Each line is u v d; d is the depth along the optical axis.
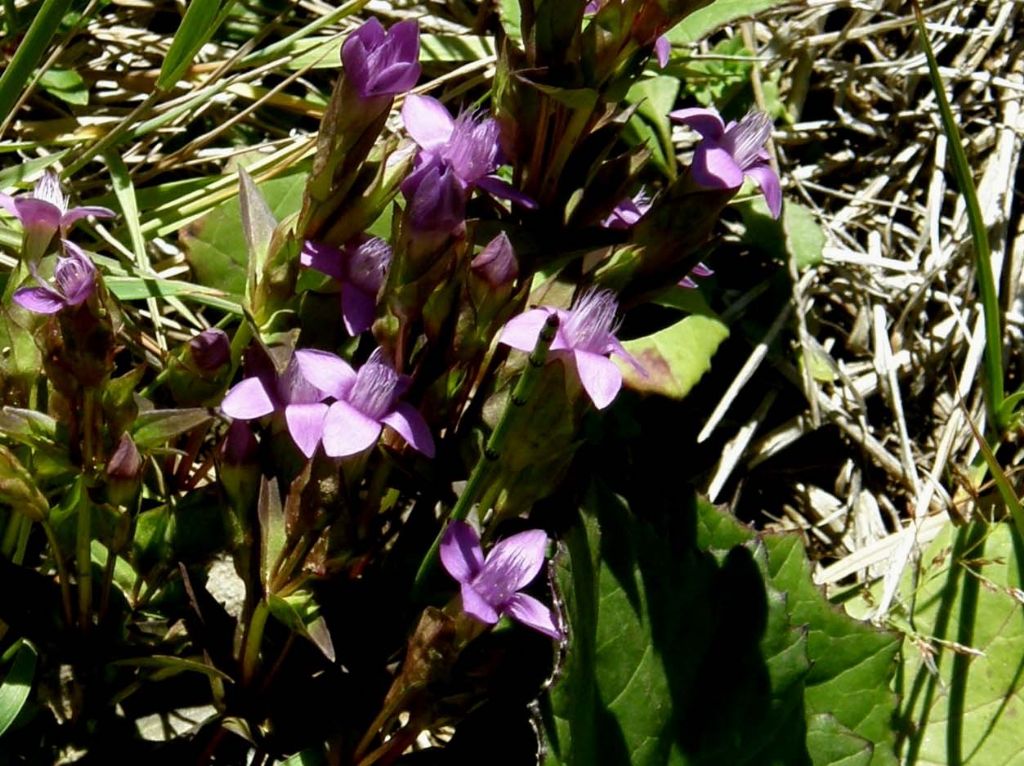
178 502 0.23
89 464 0.20
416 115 0.22
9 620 0.22
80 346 0.19
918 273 0.36
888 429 0.35
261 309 0.22
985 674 0.29
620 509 0.25
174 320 0.30
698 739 0.25
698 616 0.26
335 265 0.22
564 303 0.23
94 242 0.29
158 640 0.23
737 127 0.22
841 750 0.26
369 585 0.22
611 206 0.24
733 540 0.27
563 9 0.22
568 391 0.20
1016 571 0.29
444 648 0.19
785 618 0.26
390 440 0.22
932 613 0.30
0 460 0.20
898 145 0.38
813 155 0.38
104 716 0.23
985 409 0.34
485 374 0.22
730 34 0.36
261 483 0.21
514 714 0.23
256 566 0.21
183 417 0.21
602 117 0.24
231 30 0.33
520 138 0.24
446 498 0.22
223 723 0.22
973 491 0.31
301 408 0.20
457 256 0.20
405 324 0.20
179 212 0.29
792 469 0.34
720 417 0.31
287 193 0.29
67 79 0.31
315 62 0.31
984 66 0.39
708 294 0.33
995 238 0.36
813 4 0.36
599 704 0.24
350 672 0.22
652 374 0.28
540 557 0.19
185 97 0.30
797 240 0.34
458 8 0.34
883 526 0.33
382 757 0.22
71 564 0.23
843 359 0.36
